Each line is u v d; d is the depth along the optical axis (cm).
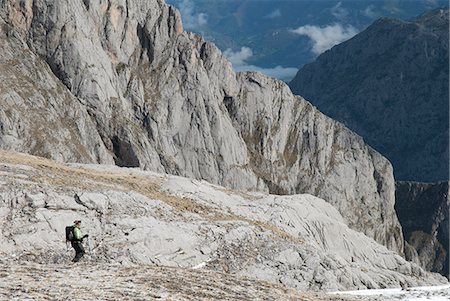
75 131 15300
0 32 15650
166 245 5200
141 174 7238
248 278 3114
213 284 2727
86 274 2639
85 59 16700
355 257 8125
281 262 5788
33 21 16512
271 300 2611
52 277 2512
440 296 3678
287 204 7800
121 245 4934
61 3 16712
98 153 15788
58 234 4747
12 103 14162
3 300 2033
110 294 2261
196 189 6888
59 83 15975
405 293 3966
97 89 16600
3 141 13250
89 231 4931
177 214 5794
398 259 8688
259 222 6862
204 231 5669
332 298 3052
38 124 14250
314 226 7894
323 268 5925
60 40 16525
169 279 2677
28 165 5741
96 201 5181
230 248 5644
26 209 4812
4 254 4375
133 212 5359
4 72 14725
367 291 4316
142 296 2273
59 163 6994
